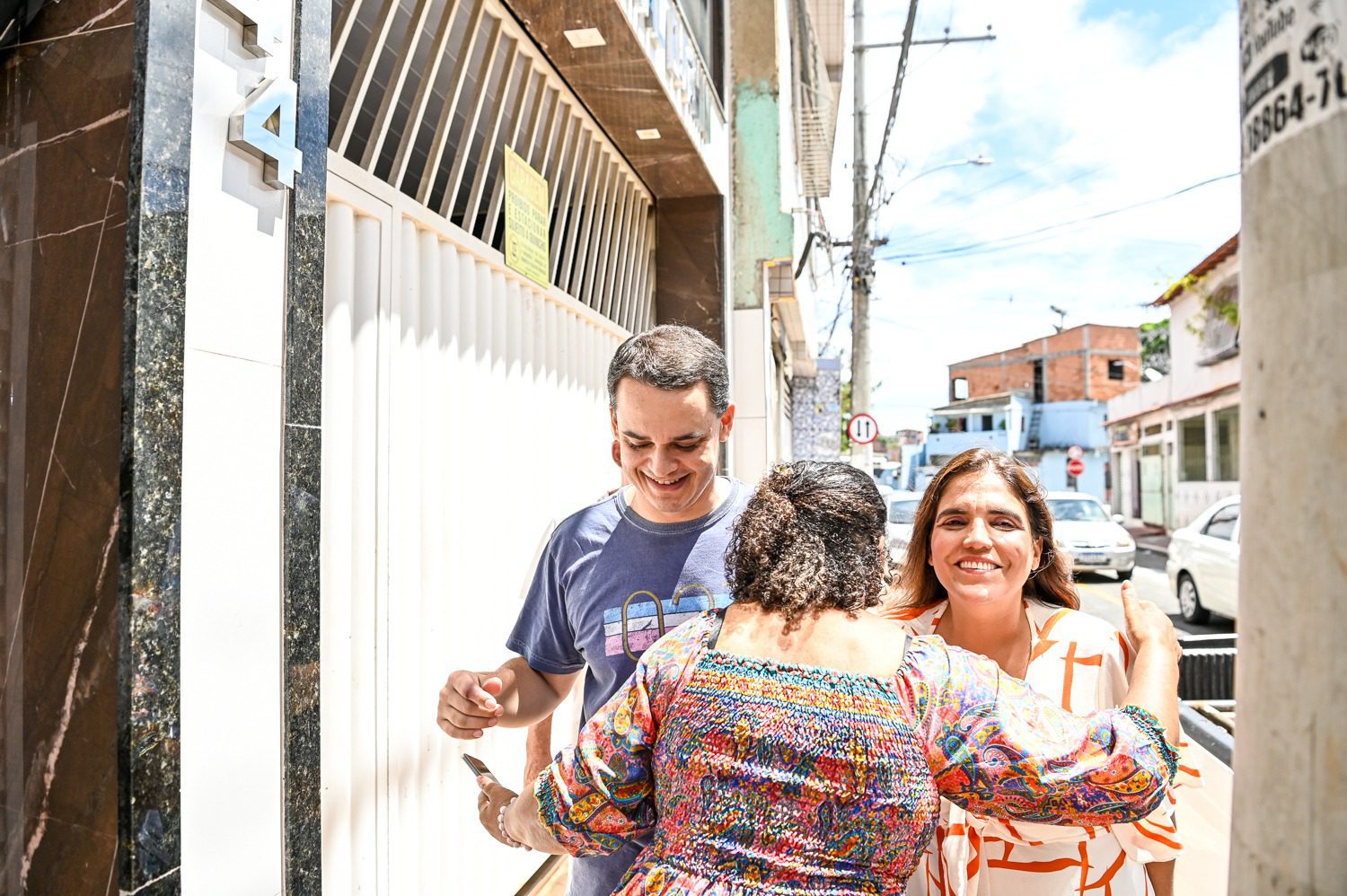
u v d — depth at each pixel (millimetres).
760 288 7477
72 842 1367
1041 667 1863
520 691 2066
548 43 3695
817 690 1271
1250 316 685
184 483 1440
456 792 2957
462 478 3088
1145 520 27094
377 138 2703
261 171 1643
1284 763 642
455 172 3178
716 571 1907
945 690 1328
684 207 5723
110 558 1355
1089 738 1323
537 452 3783
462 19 3785
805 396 22891
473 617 3127
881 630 1390
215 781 1485
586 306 4379
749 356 7445
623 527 1981
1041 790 1277
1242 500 702
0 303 1499
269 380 1649
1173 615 9961
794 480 1506
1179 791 2357
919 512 2055
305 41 1747
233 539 1545
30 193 1476
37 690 1417
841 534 1435
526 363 3693
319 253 1782
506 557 3428
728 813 1241
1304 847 624
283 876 1637
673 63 4383
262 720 1602
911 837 1269
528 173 3670
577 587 1991
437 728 2836
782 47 8016
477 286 3268
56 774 1388
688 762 1285
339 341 2402
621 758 1372
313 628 1725
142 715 1337
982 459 1938
